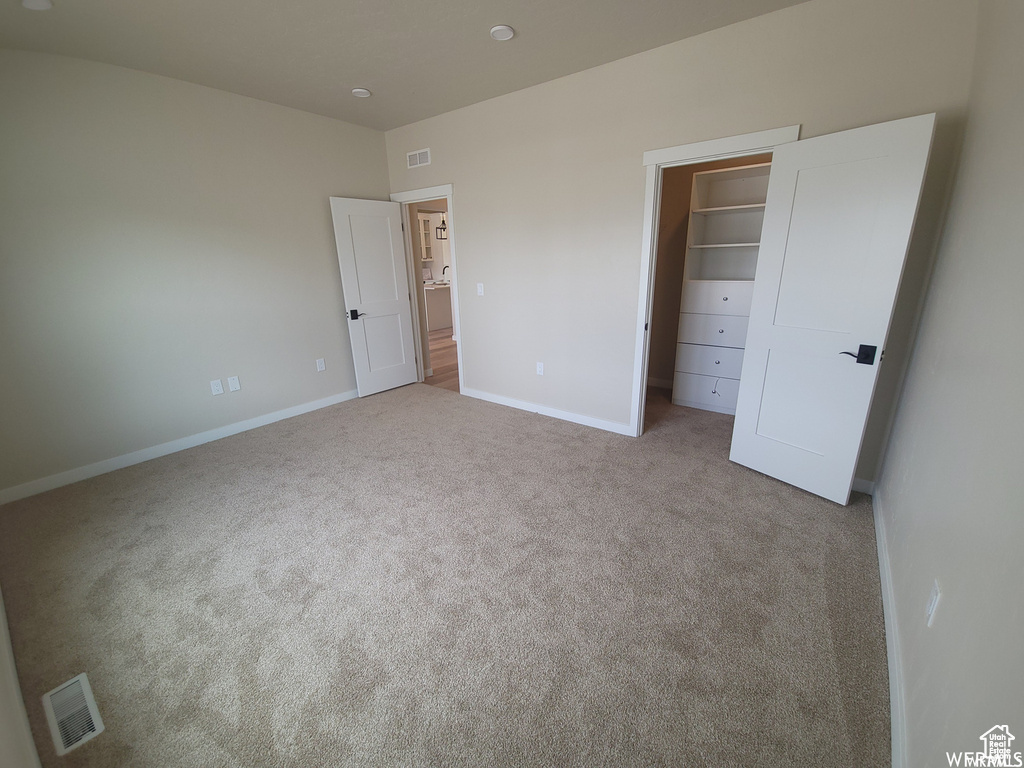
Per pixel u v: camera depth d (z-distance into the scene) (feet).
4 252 7.92
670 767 3.81
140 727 4.25
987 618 2.70
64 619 5.52
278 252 11.76
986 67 5.21
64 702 4.48
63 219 8.43
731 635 5.07
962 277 4.85
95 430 9.30
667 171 12.96
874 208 6.37
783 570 6.05
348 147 12.89
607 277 10.21
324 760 3.92
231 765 3.91
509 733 4.11
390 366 14.99
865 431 7.75
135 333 9.61
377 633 5.24
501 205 11.63
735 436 9.02
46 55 7.96
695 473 8.80
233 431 11.49
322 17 7.07
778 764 3.80
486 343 13.32
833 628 5.12
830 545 6.52
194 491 8.55
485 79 9.71
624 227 9.67
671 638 5.05
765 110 7.54
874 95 6.64
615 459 9.51
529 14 7.10
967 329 4.28
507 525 7.22
